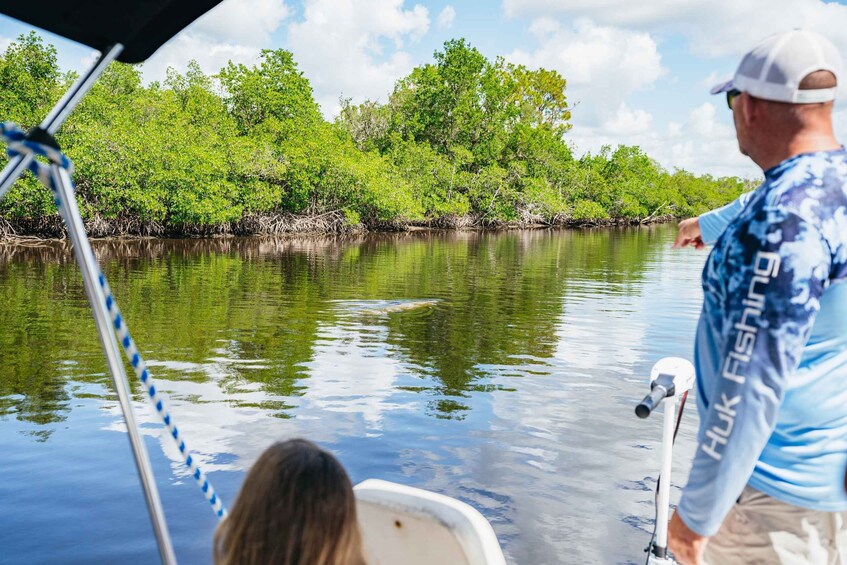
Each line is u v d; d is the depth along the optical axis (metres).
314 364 10.91
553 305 17.95
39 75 36.91
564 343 12.92
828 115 1.78
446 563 1.86
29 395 8.85
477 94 78.00
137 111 48.03
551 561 4.96
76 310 15.62
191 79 63.00
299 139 54.66
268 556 1.37
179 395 8.98
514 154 80.12
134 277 22.70
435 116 77.56
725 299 1.76
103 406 8.37
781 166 1.77
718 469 1.74
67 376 9.81
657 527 2.70
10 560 4.82
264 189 49.12
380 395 9.15
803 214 1.66
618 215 95.00
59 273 23.02
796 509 1.86
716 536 2.04
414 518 1.88
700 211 129.38
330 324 14.64
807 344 1.76
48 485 6.04
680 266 30.69
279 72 60.31
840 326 1.73
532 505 5.85
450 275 25.34
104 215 39.81
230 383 9.65
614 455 7.02
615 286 22.47
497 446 7.24
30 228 37.38
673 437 2.66
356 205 56.84
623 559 5.00
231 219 47.34
